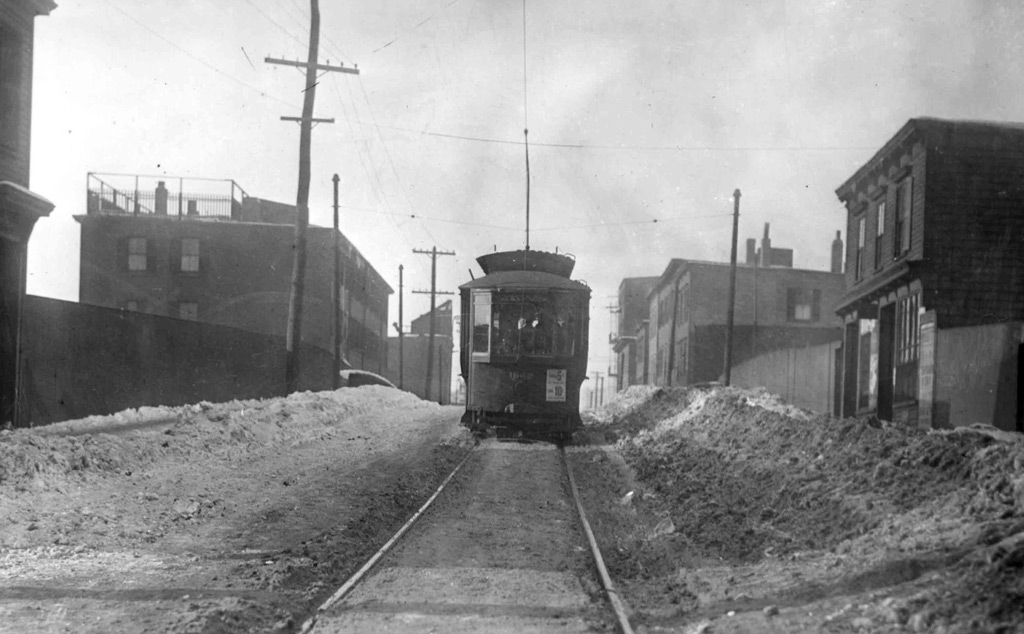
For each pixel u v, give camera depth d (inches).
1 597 273.6
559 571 329.7
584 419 1105.4
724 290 1939.0
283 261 1923.0
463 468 635.5
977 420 782.5
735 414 733.9
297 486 522.9
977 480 336.5
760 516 403.5
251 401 957.8
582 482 582.2
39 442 504.1
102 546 352.5
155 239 1888.5
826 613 242.8
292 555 341.4
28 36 710.5
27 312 691.4
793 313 1947.6
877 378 946.1
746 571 309.3
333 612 265.4
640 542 390.3
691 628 245.3
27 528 374.0
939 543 279.4
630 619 258.8
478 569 329.1
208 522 409.7
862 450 439.2
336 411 1030.4
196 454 637.9
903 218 884.0
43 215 697.6
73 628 241.1
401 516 448.8
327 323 1945.1
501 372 837.2
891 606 227.9
